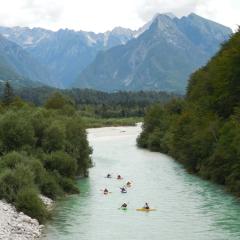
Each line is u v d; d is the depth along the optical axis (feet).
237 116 278.26
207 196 219.61
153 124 473.26
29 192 175.01
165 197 217.56
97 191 231.91
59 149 250.57
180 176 282.36
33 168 208.03
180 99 498.28
